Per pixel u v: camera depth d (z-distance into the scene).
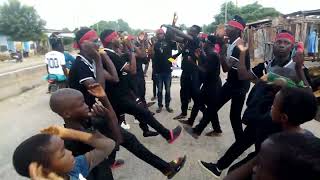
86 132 2.04
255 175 1.07
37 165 1.40
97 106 2.36
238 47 3.90
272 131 2.44
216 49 5.14
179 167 3.40
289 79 2.47
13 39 48.69
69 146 2.05
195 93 5.68
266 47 16.31
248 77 3.82
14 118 7.09
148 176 4.09
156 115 6.88
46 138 1.47
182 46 6.38
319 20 14.84
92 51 3.21
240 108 4.38
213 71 5.06
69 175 1.77
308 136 1.02
